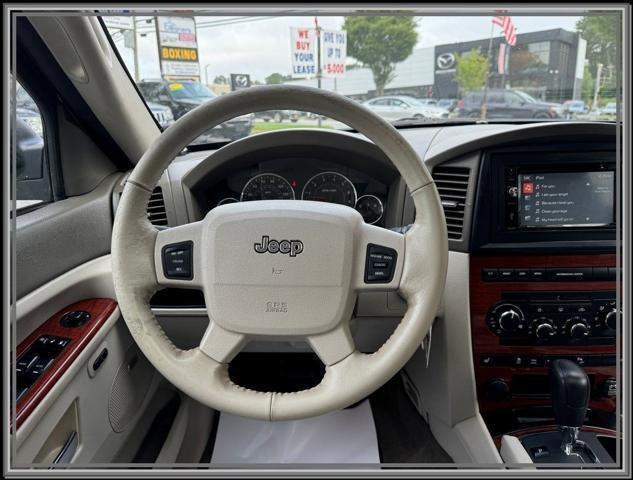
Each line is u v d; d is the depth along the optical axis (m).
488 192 1.08
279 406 0.66
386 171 1.12
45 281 0.91
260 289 0.70
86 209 1.07
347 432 1.34
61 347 0.84
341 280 0.70
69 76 1.02
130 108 1.15
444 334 1.14
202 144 1.27
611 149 1.05
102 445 0.95
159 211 1.12
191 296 1.08
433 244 0.67
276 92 0.64
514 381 1.22
